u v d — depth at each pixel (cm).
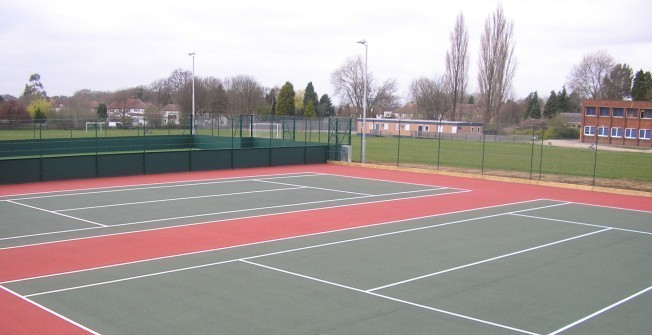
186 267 1375
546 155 5369
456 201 2522
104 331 955
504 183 3228
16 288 1195
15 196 2489
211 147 5034
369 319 1029
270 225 1919
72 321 1002
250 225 1916
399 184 3095
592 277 1341
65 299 1124
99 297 1138
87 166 3130
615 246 1678
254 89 10650
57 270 1341
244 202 2402
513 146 6700
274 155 3953
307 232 1811
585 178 3459
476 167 4072
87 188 2769
